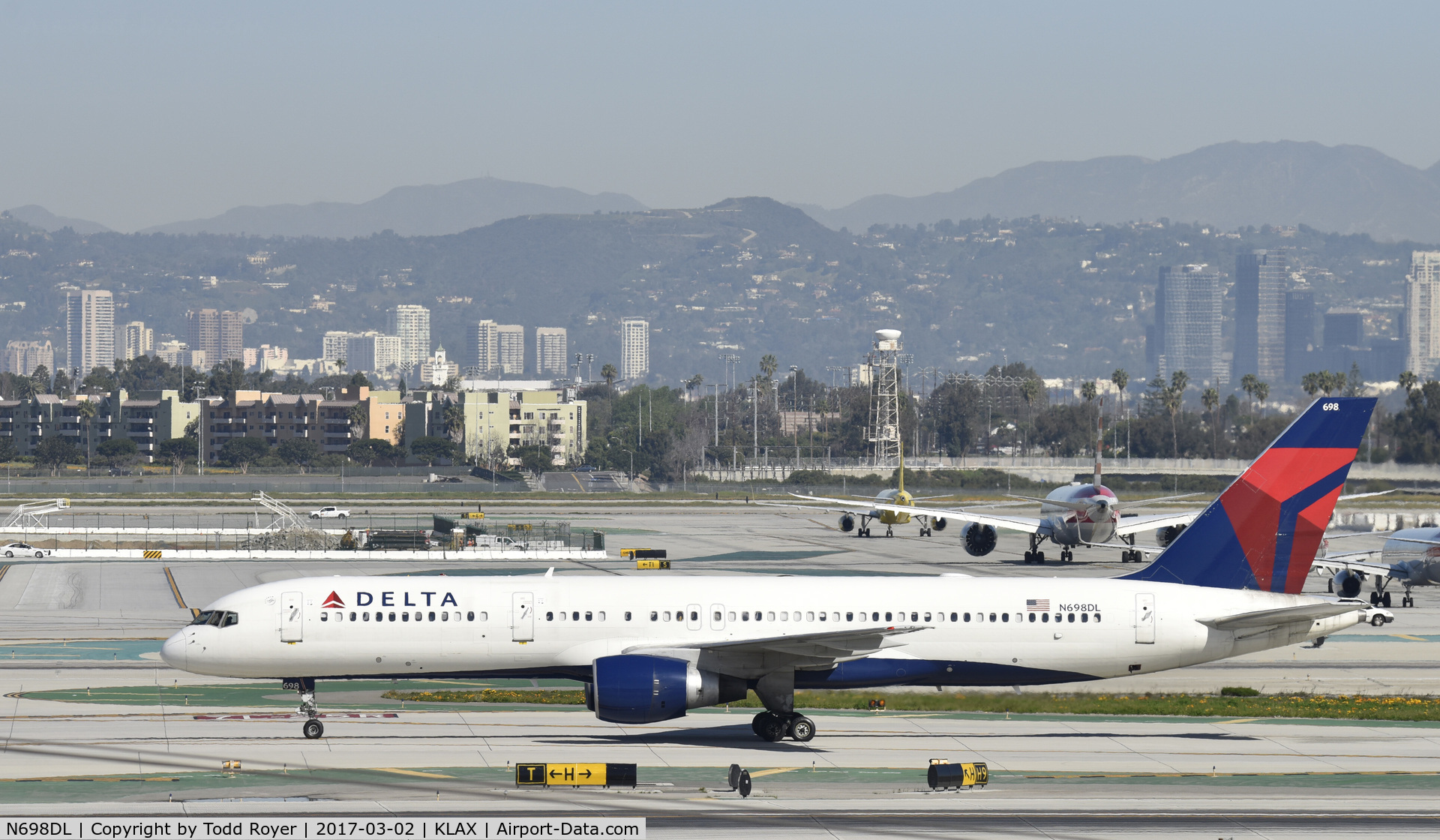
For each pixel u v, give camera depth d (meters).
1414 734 187.50
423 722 189.38
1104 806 144.62
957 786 150.12
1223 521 184.12
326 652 171.75
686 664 167.00
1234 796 149.75
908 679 180.50
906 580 184.00
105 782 148.25
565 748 170.00
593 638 174.62
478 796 144.00
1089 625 180.00
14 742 169.00
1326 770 163.00
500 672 176.12
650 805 142.00
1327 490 183.75
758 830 133.00
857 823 136.00
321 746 168.88
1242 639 183.50
